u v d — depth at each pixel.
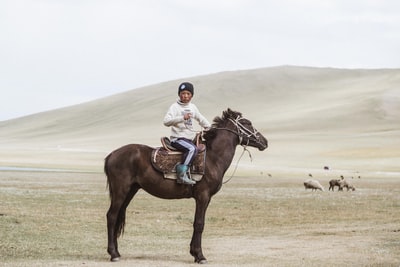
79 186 40.56
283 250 15.34
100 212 24.25
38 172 59.66
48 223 20.02
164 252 14.96
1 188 36.56
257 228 20.45
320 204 30.03
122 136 149.12
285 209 27.22
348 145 104.75
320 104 164.62
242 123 14.29
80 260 13.38
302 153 98.62
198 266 12.92
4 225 18.88
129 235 18.09
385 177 65.25
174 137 13.73
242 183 50.34
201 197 13.62
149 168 13.59
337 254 14.62
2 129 189.38
